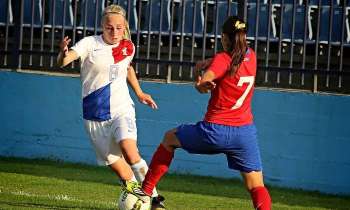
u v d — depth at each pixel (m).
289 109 33.34
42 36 36.31
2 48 37.31
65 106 35.81
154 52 35.19
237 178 34.06
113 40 24.84
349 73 32.66
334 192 32.88
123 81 25.05
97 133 24.94
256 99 33.62
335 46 33.47
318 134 33.06
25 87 36.22
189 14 34.91
